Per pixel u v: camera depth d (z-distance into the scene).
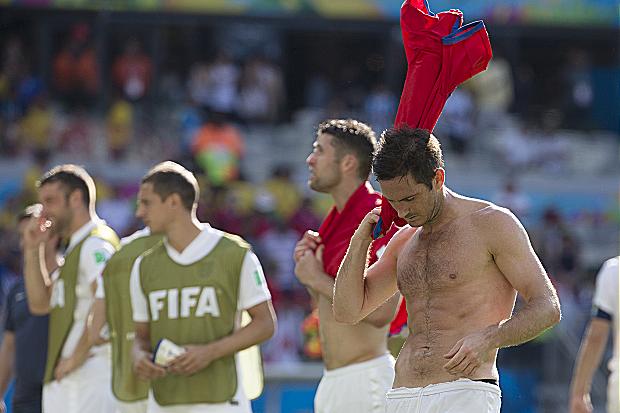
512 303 15.55
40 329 25.47
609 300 24.50
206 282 21.19
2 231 55.50
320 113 81.25
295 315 47.16
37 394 25.53
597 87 87.56
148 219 21.36
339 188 20.41
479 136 80.31
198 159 70.00
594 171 81.50
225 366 21.30
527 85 86.25
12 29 80.25
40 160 68.94
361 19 79.75
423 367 15.45
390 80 84.00
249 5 78.62
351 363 19.83
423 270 15.64
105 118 76.56
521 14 79.38
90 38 78.94
